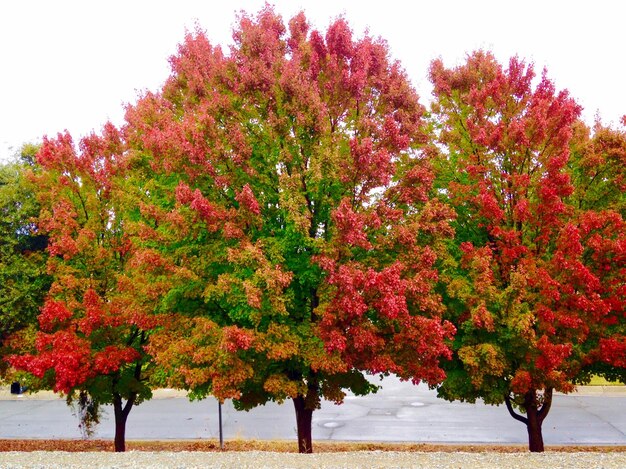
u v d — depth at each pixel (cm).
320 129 1091
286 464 962
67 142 1420
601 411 2172
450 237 1224
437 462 977
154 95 1588
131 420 2148
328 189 1152
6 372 1574
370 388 1314
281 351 1029
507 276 1229
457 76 1403
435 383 1148
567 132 1187
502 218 1226
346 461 987
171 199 1237
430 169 1220
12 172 1702
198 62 1307
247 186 1042
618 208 1265
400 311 1049
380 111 1260
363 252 1196
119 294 1366
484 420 2030
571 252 1091
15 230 1625
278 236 1167
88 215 1420
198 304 1220
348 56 1247
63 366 1169
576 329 1168
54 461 1012
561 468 925
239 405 1336
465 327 1242
